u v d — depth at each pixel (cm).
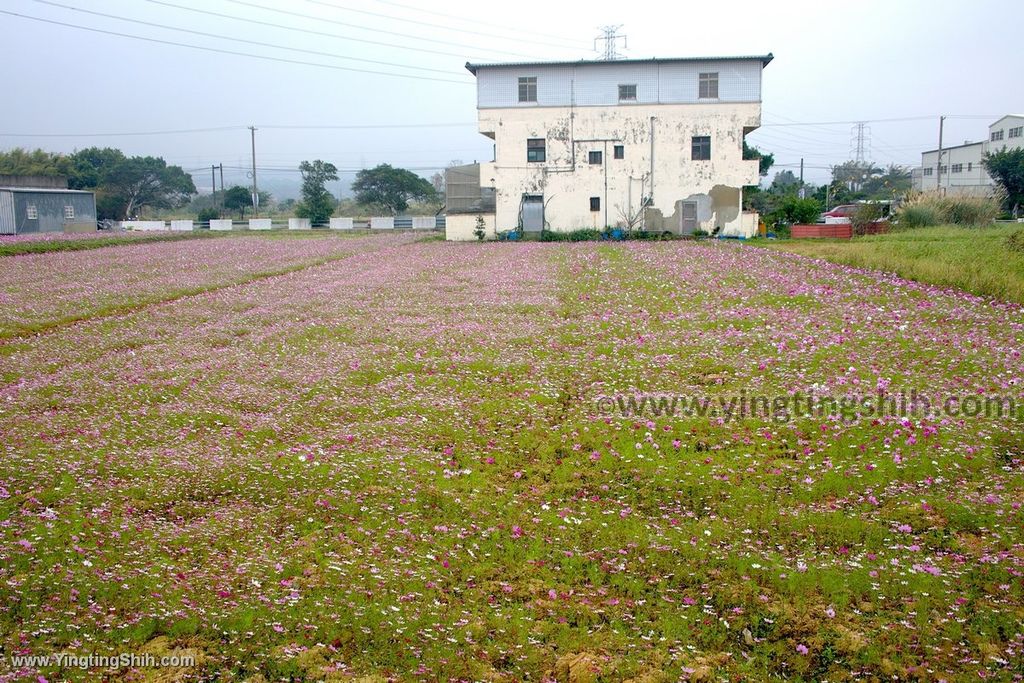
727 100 4938
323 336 2189
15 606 891
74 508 1152
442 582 981
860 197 8700
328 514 1150
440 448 1396
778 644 858
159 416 1561
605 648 849
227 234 6144
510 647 850
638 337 2020
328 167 8819
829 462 1250
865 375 1594
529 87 5088
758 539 1077
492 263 3650
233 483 1252
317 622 883
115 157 10238
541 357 1889
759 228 4950
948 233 4016
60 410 1616
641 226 5050
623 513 1153
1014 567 958
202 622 877
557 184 5116
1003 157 6022
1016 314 2056
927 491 1160
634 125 5016
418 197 10138
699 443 1353
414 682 788
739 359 1770
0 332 2267
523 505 1186
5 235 5369
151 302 2761
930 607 902
